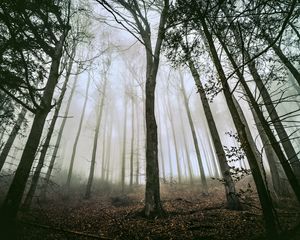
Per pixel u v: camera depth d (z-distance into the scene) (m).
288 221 4.73
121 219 6.49
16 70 5.98
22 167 5.49
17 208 5.08
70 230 5.21
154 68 8.73
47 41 7.08
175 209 8.49
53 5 5.61
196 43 4.56
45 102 6.36
